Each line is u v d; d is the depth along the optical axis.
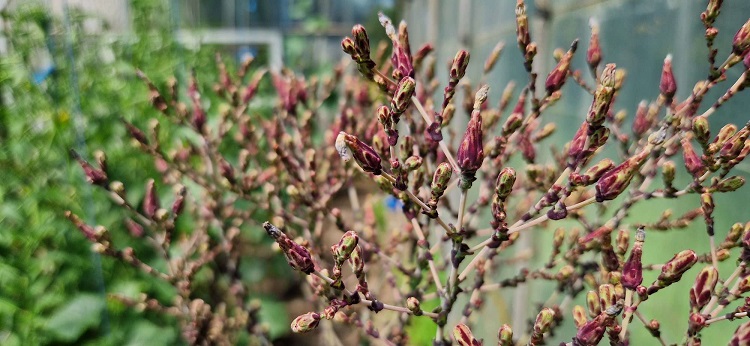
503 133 0.21
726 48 0.26
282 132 0.31
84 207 0.54
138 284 0.54
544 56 0.46
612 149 0.34
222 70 0.34
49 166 0.55
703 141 0.16
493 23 0.62
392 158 0.16
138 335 0.51
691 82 0.28
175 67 0.87
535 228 0.44
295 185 0.28
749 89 0.24
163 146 0.64
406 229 0.30
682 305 0.28
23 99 0.58
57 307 0.51
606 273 0.19
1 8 0.60
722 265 0.25
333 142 0.29
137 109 0.70
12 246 0.50
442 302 0.19
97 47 0.76
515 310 0.50
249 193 0.29
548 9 0.46
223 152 0.68
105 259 0.55
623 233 0.18
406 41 0.19
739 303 0.23
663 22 0.31
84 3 1.00
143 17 0.89
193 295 0.58
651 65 0.32
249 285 0.70
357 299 0.17
